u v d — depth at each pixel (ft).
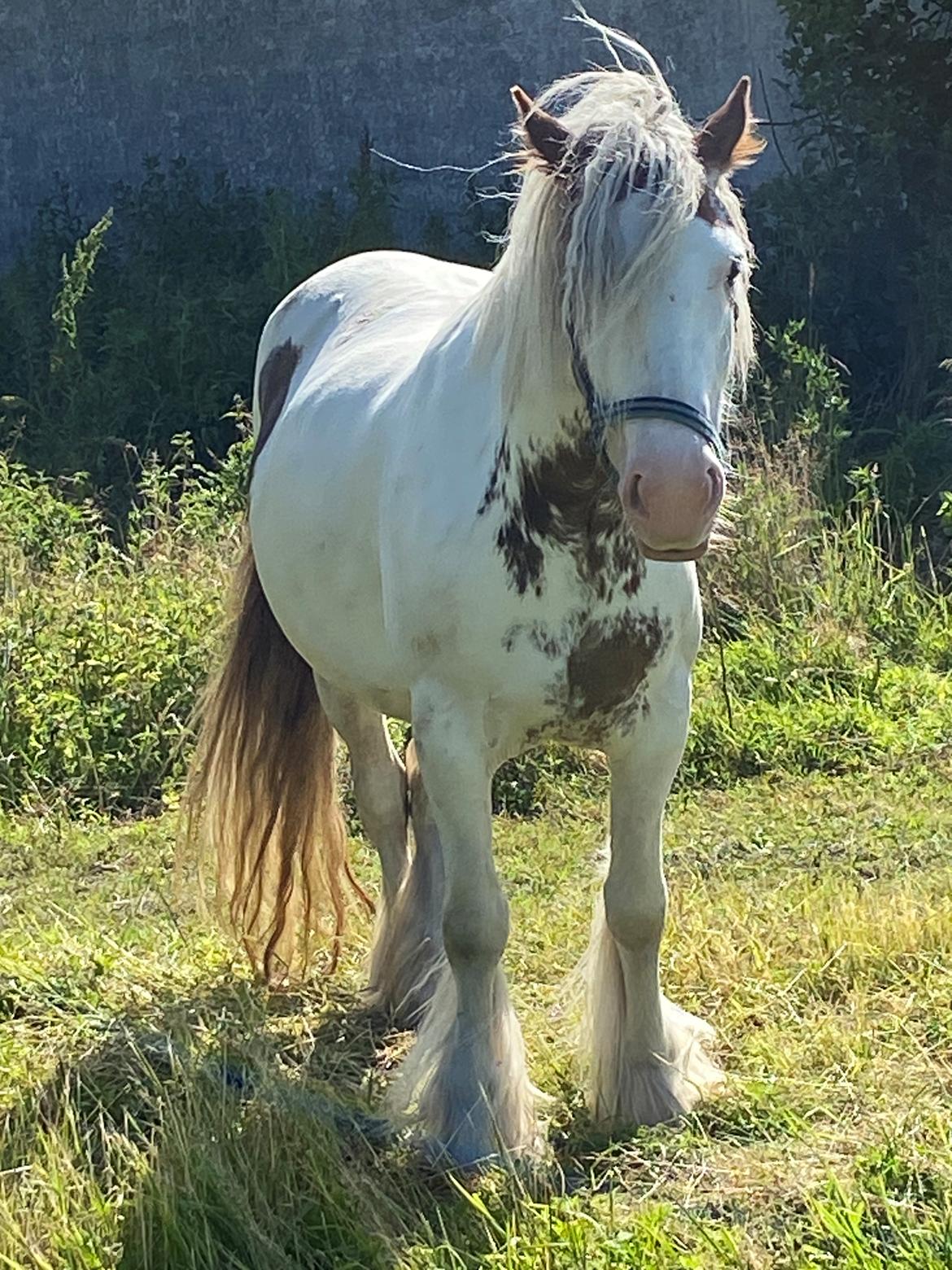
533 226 9.11
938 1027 11.56
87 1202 9.82
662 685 10.43
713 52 36.86
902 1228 8.89
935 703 21.08
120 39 41.60
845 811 17.92
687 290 8.36
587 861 16.70
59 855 17.66
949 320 30.27
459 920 10.53
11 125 42.65
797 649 22.06
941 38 32.09
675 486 8.20
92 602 22.41
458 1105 10.48
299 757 13.71
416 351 12.24
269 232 35.12
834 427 27.04
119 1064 11.73
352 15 39.81
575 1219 9.33
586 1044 11.30
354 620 11.96
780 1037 11.73
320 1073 12.09
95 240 34.94
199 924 15.26
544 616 9.89
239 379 33.01
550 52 38.52
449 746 10.35
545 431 9.44
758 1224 9.25
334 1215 9.48
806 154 34.68
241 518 24.26
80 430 32.24
